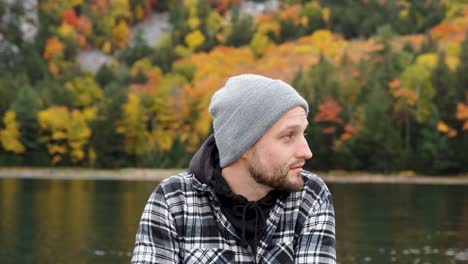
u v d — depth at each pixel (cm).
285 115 241
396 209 4131
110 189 6244
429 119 8838
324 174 8312
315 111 8550
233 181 249
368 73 10556
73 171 9219
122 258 2170
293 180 244
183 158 9644
